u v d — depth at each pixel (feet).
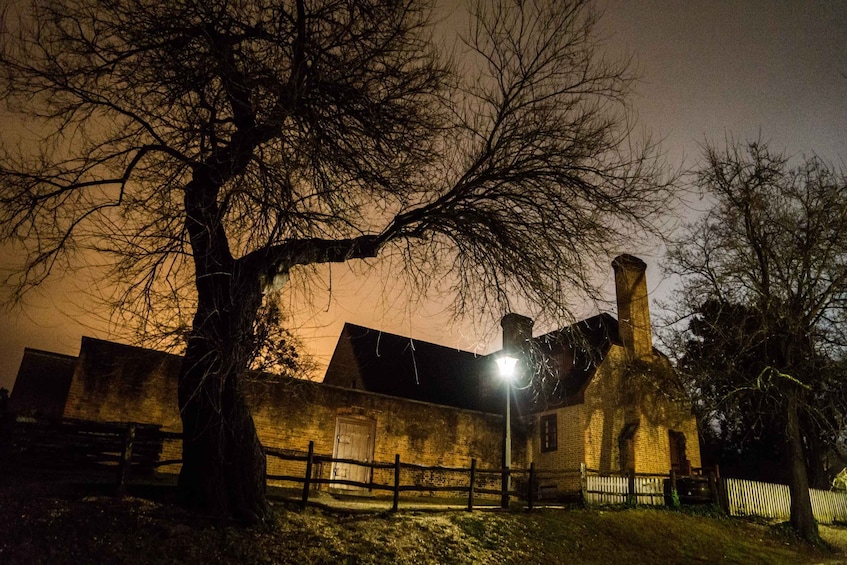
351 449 59.62
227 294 29.45
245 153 25.86
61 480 33.94
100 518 26.91
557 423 68.54
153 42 24.36
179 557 25.25
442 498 57.82
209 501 29.66
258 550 27.81
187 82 23.98
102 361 49.42
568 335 34.06
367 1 26.48
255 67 24.49
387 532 35.22
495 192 33.35
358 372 78.89
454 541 36.35
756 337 60.39
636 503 56.29
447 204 33.27
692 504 61.00
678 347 66.03
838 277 57.16
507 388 49.19
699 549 46.88
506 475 47.52
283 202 23.09
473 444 67.82
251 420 31.86
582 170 32.53
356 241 32.04
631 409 68.90
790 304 58.29
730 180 62.28
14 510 25.98
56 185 25.66
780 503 66.95
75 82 24.57
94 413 47.85
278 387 56.39
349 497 48.32
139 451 41.68
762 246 60.39
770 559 48.01
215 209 26.48
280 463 54.60
